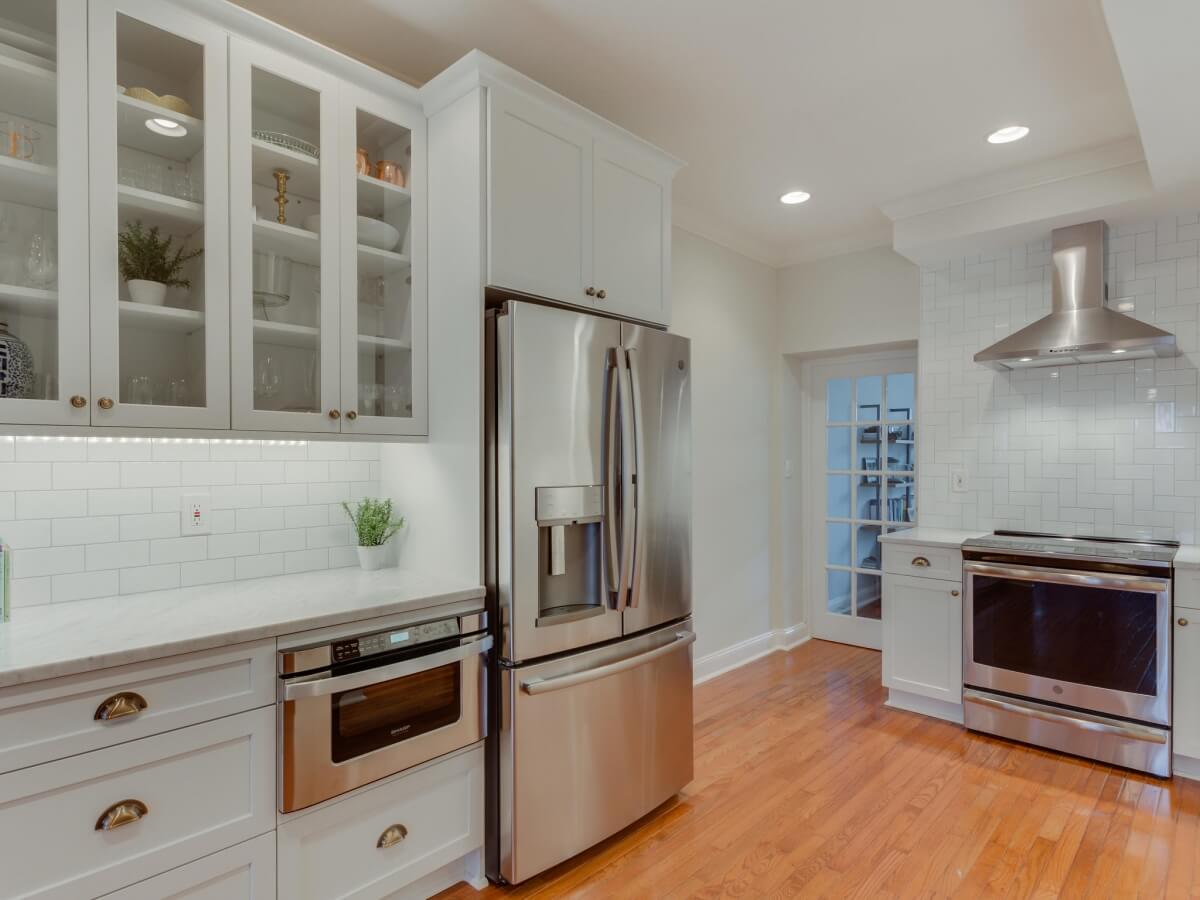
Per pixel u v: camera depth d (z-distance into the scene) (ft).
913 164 10.09
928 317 12.25
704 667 12.46
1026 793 8.23
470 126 6.63
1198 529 9.69
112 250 5.18
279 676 5.22
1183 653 8.50
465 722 6.30
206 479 6.69
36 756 4.17
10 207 4.93
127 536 6.20
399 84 6.87
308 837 5.37
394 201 7.00
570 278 7.23
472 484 6.64
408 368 7.08
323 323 6.38
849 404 14.70
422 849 6.07
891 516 13.99
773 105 8.42
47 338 4.95
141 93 5.40
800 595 15.12
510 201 6.68
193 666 4.80
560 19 6.73
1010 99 8.26
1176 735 8.52
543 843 6.54
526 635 6.46
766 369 14.28
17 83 4.97
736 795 8.24
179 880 4.73
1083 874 6.63
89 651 4.45
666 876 6.68
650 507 7.56
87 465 6.00
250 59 5.92
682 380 8.06
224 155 5.76
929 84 7.93
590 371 6.98
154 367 5.41
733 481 13.25
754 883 6.55
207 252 5.66
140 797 4.58
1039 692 9.50
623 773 7.26
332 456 7.60
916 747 9.55
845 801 8.07
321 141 6.38
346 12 6.61
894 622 10.97
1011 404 11.35
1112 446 10.42
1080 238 10.19
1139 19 5.50
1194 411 9.75
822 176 10.53
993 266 11.55
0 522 5.57
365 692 5.63
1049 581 9.35
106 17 5.16
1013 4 6.45
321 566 7.47
